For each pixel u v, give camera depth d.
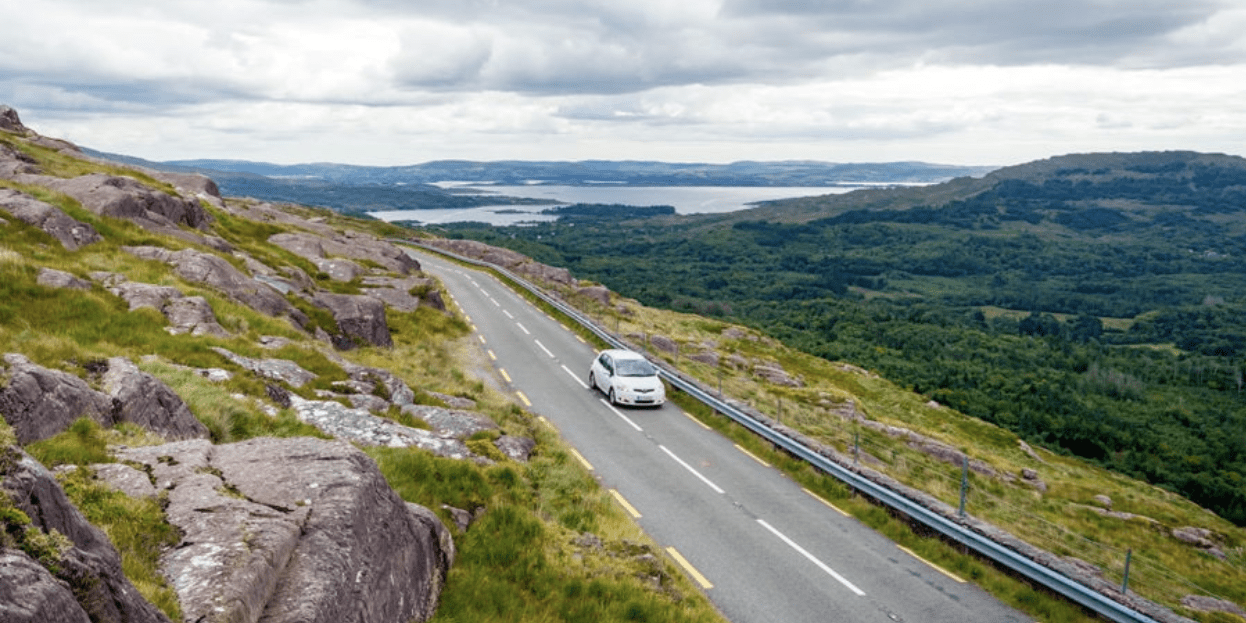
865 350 143.00
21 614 3.70
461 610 9.48
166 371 14.12
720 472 20.83
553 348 39.28
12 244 20.19
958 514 16.59
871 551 15.95
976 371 129.12
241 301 24.64
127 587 5.16
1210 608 21.72
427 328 39.09
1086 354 169.00
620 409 27.64
